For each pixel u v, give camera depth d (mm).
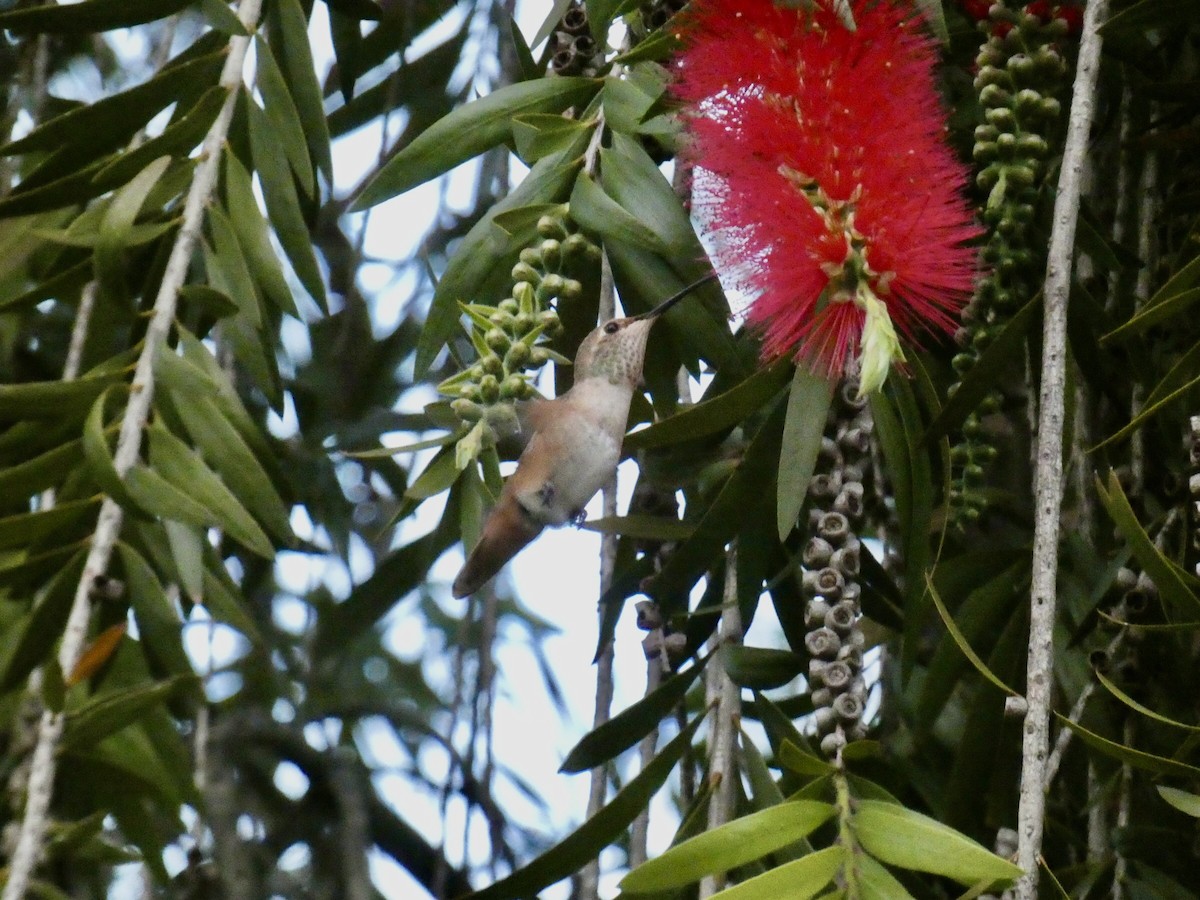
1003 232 3863
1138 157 4500
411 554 5203
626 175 3867
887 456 3691
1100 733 4098
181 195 4328
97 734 3881
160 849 4352
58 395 3979
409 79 5598
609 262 4262
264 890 4867
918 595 3756
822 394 3506
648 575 4059
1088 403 4402
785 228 3463
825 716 3422
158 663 4199
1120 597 4090
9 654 4137
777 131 3520
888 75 3576
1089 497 4395
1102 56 4328
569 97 4094
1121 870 3871
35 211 4172
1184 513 3945
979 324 4004
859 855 3188
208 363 4098
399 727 5844
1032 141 3762
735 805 3764
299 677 5750
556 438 4441
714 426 3660
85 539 3932
